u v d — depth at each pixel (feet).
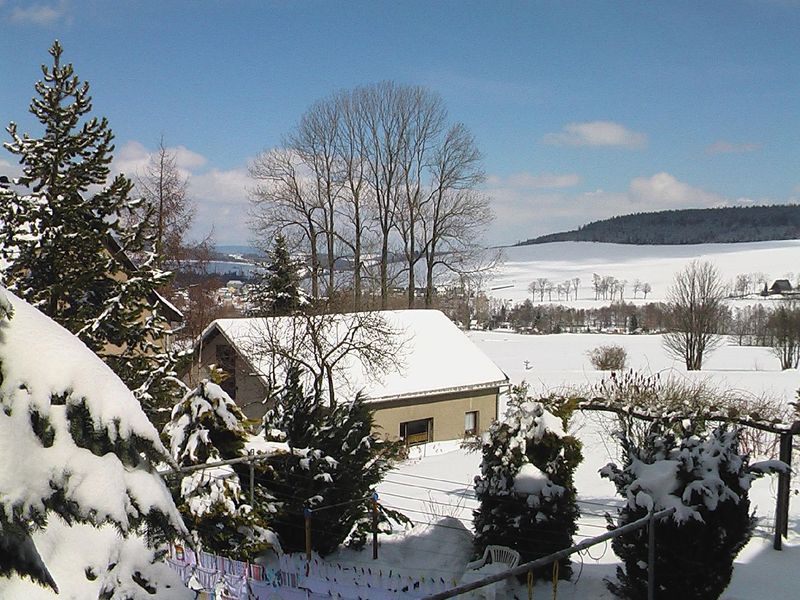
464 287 148.77
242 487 41.98
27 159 42.29
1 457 12.28
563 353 199.82
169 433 39.40
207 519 37.60
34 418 13.08
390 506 58.49
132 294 42.47
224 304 136.56
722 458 34.94
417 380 94.79
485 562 42.65
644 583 35.42
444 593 21.88
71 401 13.32
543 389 111.96
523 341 236.84
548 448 43.73
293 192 141.59
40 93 42.47
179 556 35.86
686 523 33.83
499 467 43.14
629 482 36.17
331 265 138.00
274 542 39.27
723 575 34.94
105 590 15.12
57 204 40.86
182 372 47.44
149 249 48.32
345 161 144.15
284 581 34.50
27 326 13.94
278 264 112.88
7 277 40.37
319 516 46.34
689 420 47.55
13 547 13.01
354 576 37.40
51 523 14.56
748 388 117.70
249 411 89.61
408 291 148.77
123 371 43.88
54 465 12.90
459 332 110.83
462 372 99.81
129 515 13.91
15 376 13.07
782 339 175.22
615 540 35.94
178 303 112.78
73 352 13.89
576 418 82.23
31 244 40.63
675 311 175.52
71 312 42.55
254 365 84.48
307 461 45.60
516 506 42.60
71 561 14.51
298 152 142.51
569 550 24.80
